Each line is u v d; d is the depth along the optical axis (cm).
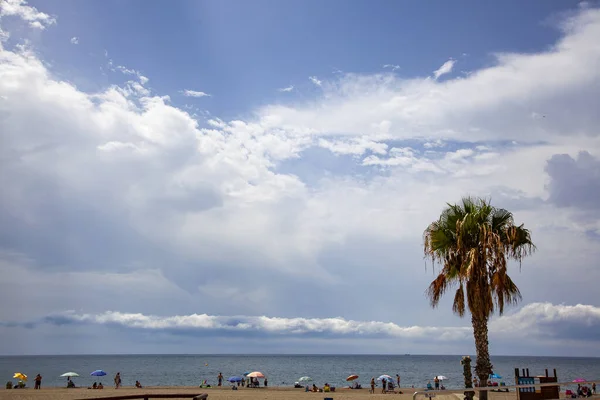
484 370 1933
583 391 3341
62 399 4106
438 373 16112
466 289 1995
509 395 2633
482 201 2084
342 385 10219
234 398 4409
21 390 5372
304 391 5612
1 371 18425
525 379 2195
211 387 6506
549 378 2180
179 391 5281
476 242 2003
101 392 5006
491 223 2038
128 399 1681
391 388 5775
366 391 5778
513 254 2008
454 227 2061
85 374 15450
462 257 2003
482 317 1964
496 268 1948
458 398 2494
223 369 19300
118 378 6278
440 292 2105
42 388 5978
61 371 18250
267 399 4284
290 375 14550
